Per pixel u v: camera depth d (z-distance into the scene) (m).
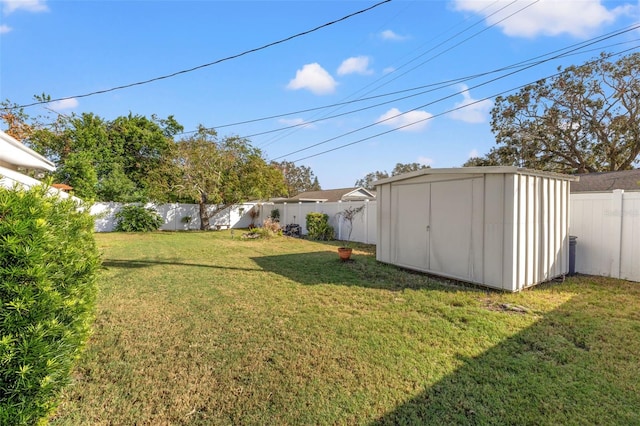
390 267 7.43
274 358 3.08
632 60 15.81
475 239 5.70
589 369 2.84
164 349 3.28
